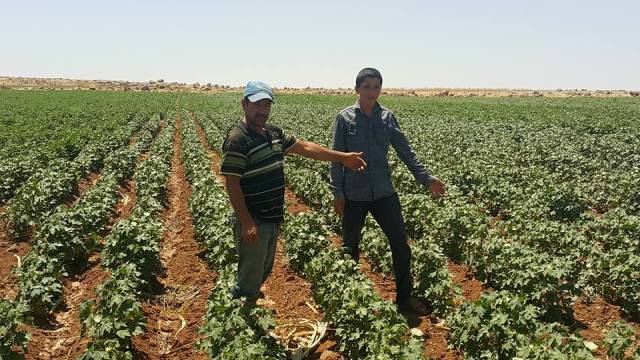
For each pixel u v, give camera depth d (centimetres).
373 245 906
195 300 815
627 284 769
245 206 556
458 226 973
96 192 1280
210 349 568
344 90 12888
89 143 2362
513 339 563
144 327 693
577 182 1498
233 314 573
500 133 2784
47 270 800
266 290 846
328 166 1752
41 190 1259
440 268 771
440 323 712
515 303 598
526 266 758
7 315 605
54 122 3562
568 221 1226
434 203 1189
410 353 520
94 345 580
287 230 962
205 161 1772
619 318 757
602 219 1110
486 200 1358
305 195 1437
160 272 940
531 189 1366
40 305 744
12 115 4078
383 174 700
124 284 689
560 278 722
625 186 1381
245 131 552
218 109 5122
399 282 727
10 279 907
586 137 2539
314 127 3088
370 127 691
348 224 731
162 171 1675
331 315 671
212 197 1156
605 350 645
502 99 7488
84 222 1045
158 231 1004
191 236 1146
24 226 1153
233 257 862
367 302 618
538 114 4122
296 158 1961
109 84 13825
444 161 1875
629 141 2475
